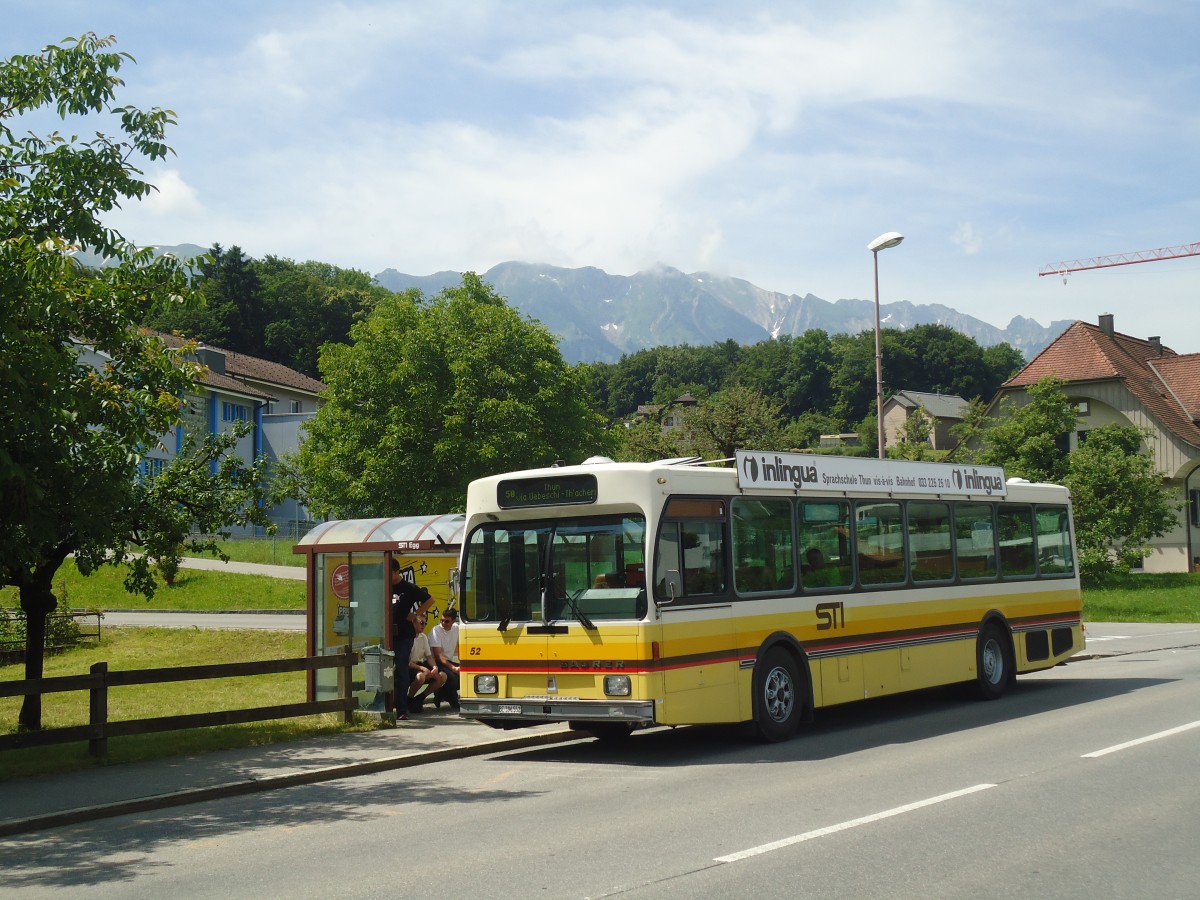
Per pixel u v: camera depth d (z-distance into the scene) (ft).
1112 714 48.80
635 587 40.57
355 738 46.52
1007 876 23.44
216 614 129.49
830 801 31.58
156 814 33.96
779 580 45.65
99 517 46.47
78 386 43.09
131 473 47.80
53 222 46.03
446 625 54.95
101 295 45.57
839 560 48.78
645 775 37.83
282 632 105.81
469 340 103.60
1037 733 43.78
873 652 49.57
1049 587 62.03
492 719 43.45
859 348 430.20
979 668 56.13
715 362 581.53
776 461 46.24
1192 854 25.13
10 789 36.40
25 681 39.47
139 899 23.66
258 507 56.80
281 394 239.09
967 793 32.04
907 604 51.83
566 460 105.60
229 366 220.23
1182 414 193.36
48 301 41.34
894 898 21.93
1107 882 22.99
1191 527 187.32
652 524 40.70
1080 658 79.82
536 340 106.52
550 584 42.19
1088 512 145.59
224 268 330.54
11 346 39.83
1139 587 151.64
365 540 54.75
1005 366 436.35
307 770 39.14
